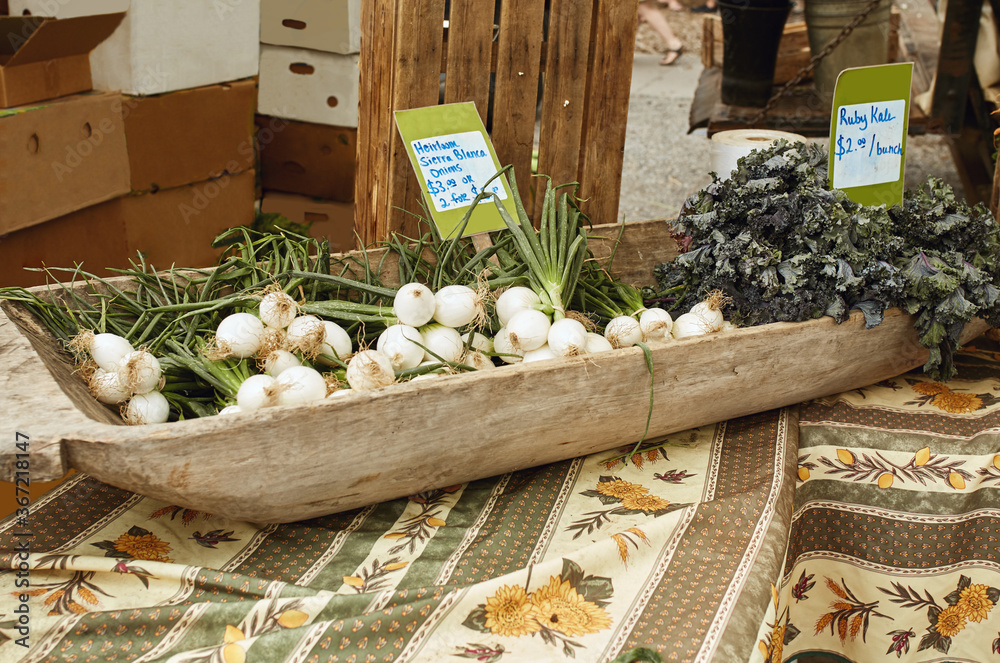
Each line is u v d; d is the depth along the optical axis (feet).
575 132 6.21
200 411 4.10
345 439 3.56
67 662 3.13
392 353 4.27
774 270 4.90
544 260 4.73
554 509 4.17
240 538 3.94
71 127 6.61
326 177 8.85
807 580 4.83
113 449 3.12
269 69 8.50
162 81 7.24
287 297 4.25
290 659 3.04
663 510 4.13
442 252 5.24
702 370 4.47
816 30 11.40
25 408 3.26
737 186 5.29
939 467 4.80
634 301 5.17
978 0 10.80
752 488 4.28
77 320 4.41
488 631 3.26
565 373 4.02
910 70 5.51
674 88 23.56
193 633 3.26
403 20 5.23
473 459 4.02
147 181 7.49
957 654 4.67
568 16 5.82
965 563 4.61
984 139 11.66
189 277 4.88
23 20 6.14
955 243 5.34
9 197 6.19
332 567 3.74
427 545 3.90
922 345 5.30
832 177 5.41
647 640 3.24
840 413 5.18
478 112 5.81
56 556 3.59
